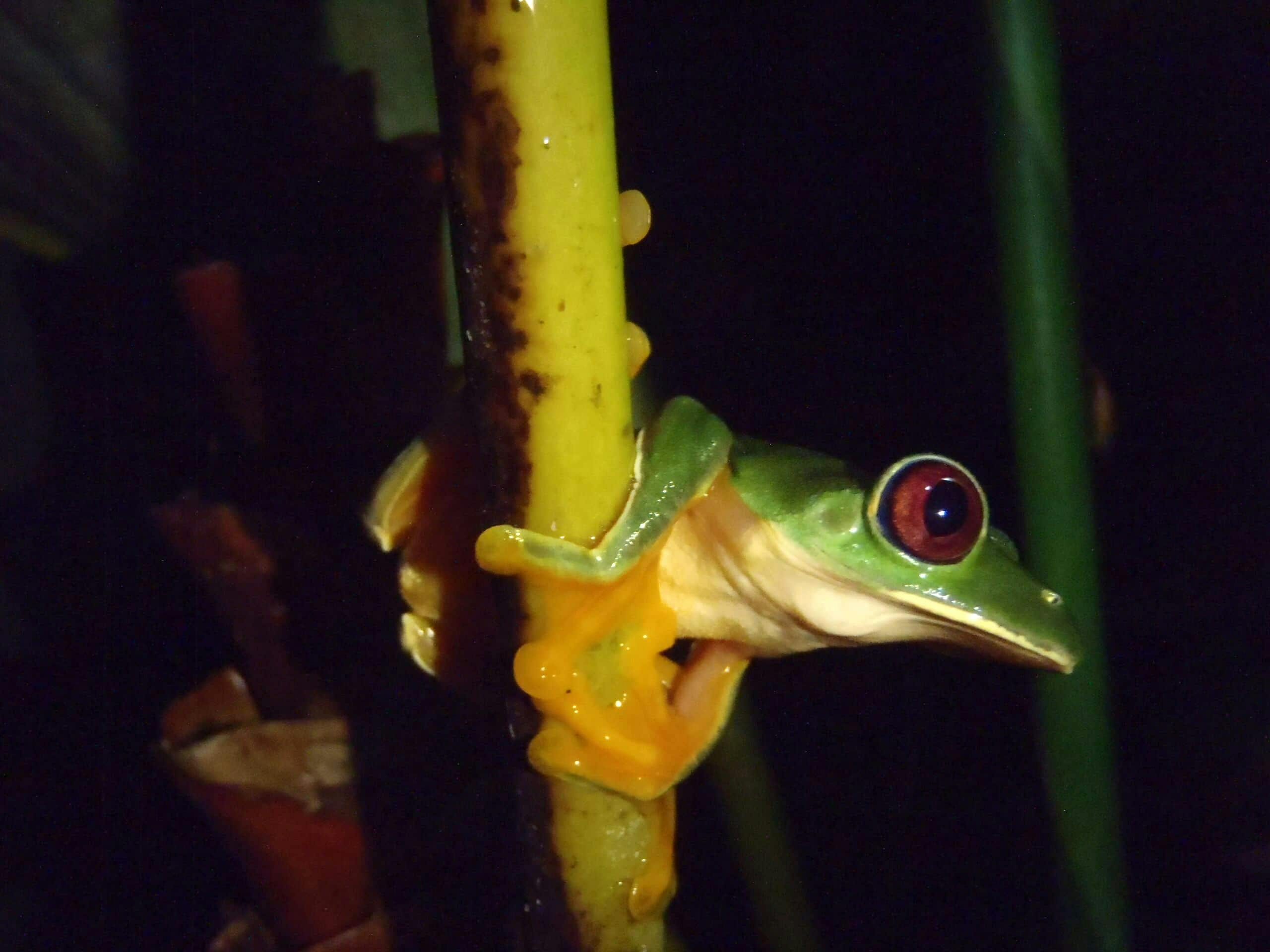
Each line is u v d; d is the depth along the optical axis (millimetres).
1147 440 173
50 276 152
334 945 123
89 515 161
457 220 91
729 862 160
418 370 126
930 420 164
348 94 137
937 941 157
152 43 142
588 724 100
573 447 94
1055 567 123
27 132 142
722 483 115
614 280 93
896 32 158
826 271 162
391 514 106
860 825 165
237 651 124
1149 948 157
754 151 160
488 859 123
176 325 148
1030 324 119
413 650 109
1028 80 118
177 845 163
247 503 123
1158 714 171
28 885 161
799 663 171
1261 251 166
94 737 164
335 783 122
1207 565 173
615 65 159
